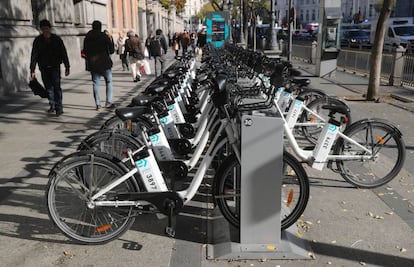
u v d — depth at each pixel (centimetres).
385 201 447
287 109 593
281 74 553
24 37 1223
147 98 451
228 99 374
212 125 418
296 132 603
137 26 3716
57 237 377
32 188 484
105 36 915
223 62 804
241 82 661
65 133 726
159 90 520
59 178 349
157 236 379
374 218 409
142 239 374
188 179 424
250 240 349
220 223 387
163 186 359
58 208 367
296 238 365
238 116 361
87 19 1872
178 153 459
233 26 5119
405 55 1259
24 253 352
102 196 353
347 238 372
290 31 2030
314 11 9756
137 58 1438
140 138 424
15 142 669
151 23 4725
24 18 1241
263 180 338
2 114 876
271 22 2202
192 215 418
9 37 1139
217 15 2803
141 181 360
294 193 379
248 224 346
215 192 358
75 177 351
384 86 1268
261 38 3562
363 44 2972
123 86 1334
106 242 361
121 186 354
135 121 437
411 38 2505
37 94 871
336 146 469
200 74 716
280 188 340
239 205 354
